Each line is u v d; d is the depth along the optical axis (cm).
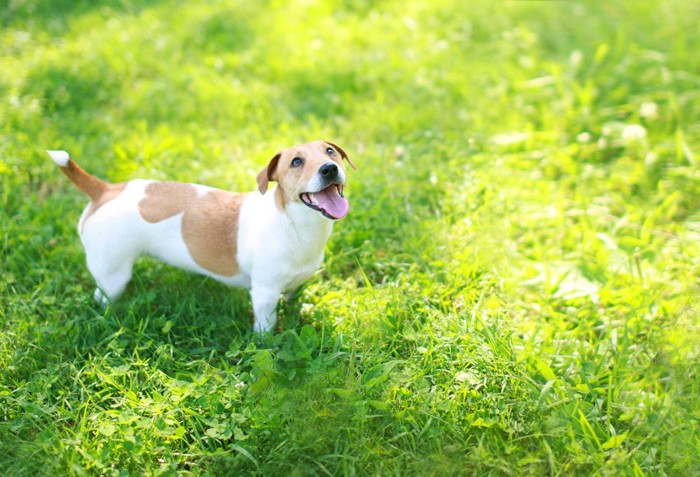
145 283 410
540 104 609
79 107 601
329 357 331
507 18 767
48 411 312
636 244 448
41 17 746
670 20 721
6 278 400
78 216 462
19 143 515
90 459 289
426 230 454
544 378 337
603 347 365
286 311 395
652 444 305
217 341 373
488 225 452
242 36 723
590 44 692
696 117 558
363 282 421
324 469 292
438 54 690
